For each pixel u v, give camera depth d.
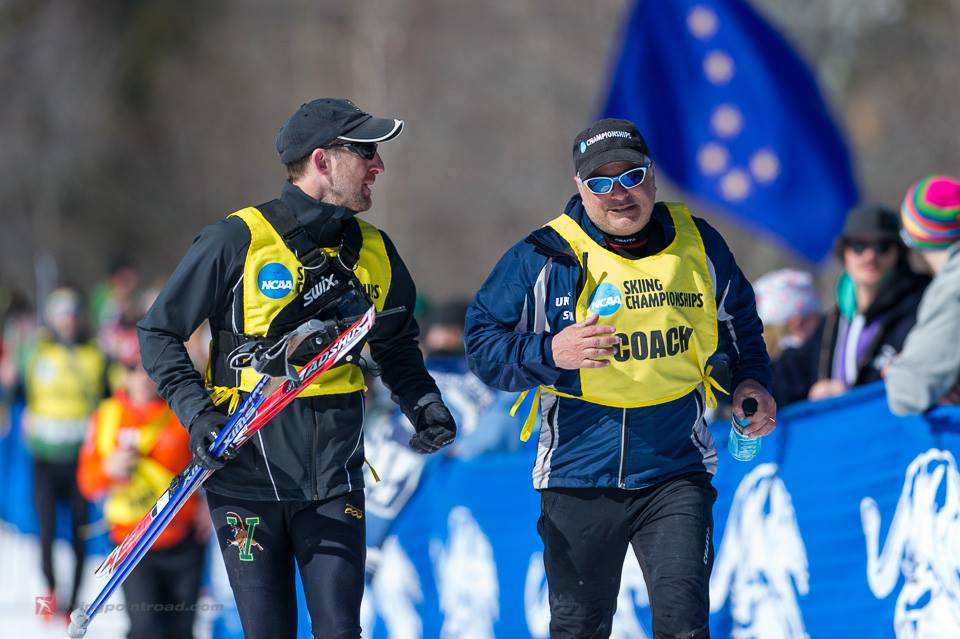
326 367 13.12
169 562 21.31
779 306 21.95
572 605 14.21
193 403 13.39
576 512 14.07
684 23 31.20
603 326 12.99
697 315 13.84
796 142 30.89
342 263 13.80
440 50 84.75
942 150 60.91
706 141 31.17
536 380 13.40
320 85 97.31
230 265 13.55
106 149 101.69
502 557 20.56
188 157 103.25
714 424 18.70
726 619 18.33
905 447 15.59
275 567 13.83
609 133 13.63
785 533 17.28
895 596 15.59
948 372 15.12
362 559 13.77
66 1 101.69
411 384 14.44
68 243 98.19
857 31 61.88
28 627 29.91
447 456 21.77
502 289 13.98
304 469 13.68
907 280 19.31
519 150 82.75
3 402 44.00
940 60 61.41
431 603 21.81
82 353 32.97
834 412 16.67
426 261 85.38
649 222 14.09
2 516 45.03
